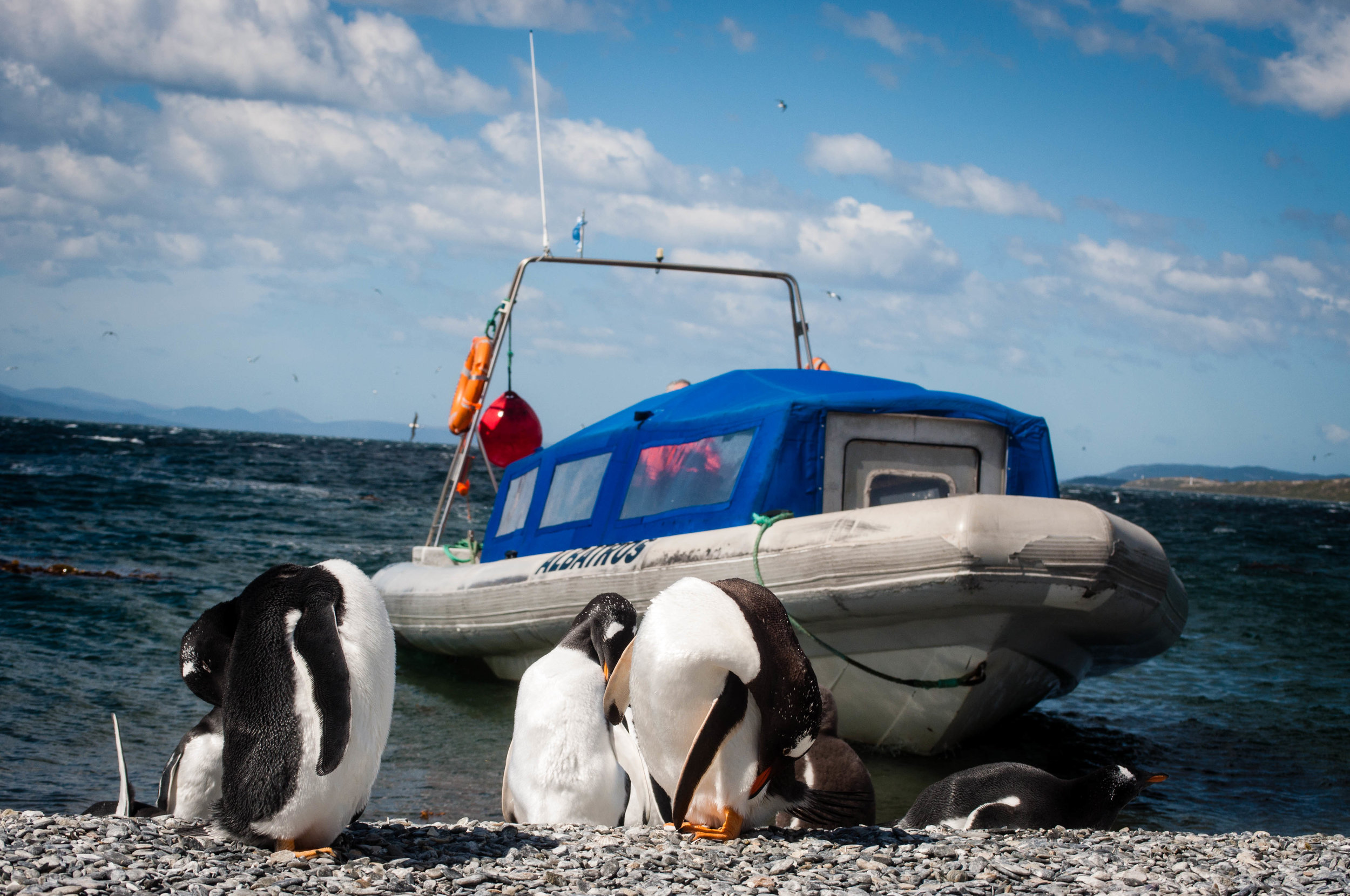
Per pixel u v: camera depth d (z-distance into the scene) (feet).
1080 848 15.71
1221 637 50.29
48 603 41.73
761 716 14.46
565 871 12.64
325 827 12.50
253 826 12.35
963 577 23.08
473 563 39.70
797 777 18.40
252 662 12.38
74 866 11.49
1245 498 526.57
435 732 28.99
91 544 59.52
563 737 16.17
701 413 31.22
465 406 41.14
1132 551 24.09
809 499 27.58
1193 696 37.29
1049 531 23.29
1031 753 28.78
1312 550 114.52
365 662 12.17
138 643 36.32
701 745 14.03
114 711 28.19
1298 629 53.06
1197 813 23.56
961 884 12.92
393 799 22.38
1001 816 18.38
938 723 26.55
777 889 12.34
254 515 81.82
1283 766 27.91
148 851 12.23
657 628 14.24
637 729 14.97
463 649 36.19
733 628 14.10
